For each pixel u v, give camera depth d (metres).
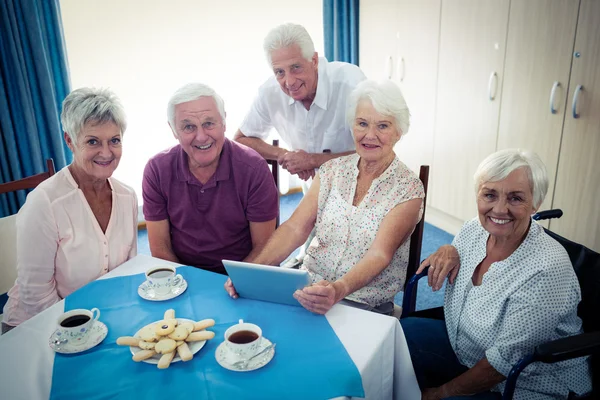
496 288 1.26
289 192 4.35
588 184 2.42
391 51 3.56
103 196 1.50
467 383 1.23
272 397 0.90
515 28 2.60
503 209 1.20
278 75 1.93
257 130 2.40
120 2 3.07
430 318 1.60
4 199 2.83
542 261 1.18
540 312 1.15
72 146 1.40
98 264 1.48
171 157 1.65
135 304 1.24
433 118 3.32
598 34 2.21
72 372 0.99
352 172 1.61
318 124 2.18
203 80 3.54
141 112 3.37
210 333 1.06
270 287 1.19
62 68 2.88
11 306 1.48
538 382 1.21
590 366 1.23
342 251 1.58
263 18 3.67
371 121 1.47
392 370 1.15
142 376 0.97
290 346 1.05
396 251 1.57
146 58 3.27
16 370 1.00
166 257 1.72
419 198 1.53
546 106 2.53
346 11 3.77
